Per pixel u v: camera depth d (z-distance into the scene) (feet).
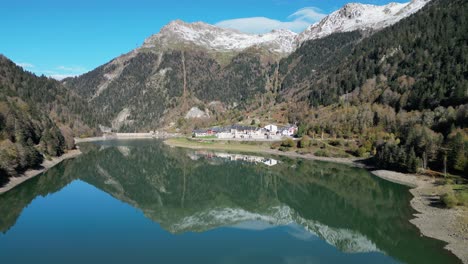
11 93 620.90
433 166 318.65
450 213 206.80
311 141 520.42
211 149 609.01
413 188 280.72
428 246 163.63
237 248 169.89
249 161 476.54
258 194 303.07
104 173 397.80
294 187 321.11
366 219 216.74
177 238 185.37
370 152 426.51
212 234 192.13
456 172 298.35
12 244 175.42
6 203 253.65
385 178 327.47
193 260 155.63
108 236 188.24
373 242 175.52
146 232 195.31
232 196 297.33
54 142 464.65
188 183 354.74
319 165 417.90
